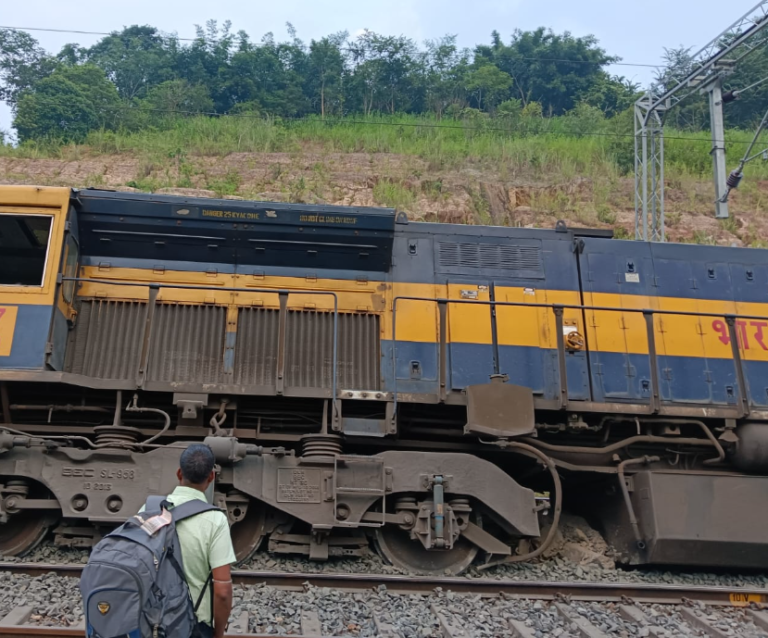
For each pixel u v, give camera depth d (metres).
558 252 9.39
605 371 8.95
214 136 27.77
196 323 8.40
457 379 8.59
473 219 22.47
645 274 9.43
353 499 7.52
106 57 40.44
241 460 7.45
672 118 35.56
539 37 46.88
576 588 6.77
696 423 8.72
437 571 7.77
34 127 28.70
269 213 8.59
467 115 33.38
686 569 8.63
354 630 5.64
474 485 7.69
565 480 9.30
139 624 3.36
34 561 7.31
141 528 3.56
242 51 40.25
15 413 8.12
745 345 9.31
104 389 7.82
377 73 38.91
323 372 8.41
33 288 7.60
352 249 8.80
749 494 8.23
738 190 26.20
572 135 30.48
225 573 3.65
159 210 8.43
